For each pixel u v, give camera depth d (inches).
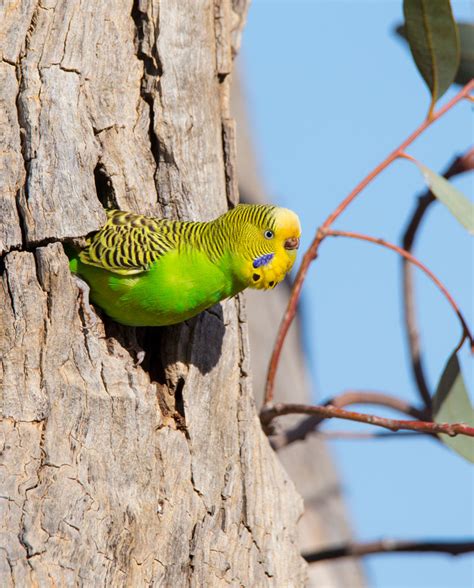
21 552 349.1
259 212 406.0
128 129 422.6
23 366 368.8
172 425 409.7
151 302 410.0
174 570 392.5
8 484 353.7
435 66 436.1
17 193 380.2
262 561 423.2
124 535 376.5
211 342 425.4
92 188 393.4
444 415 446.6
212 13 453.1
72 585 359.3
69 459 369.4
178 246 407.2
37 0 398.9
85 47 407.5
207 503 409.1
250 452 429.1
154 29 428.5
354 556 544.7
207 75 445.4
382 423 410.0
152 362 429.7
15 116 385.7
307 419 502.0
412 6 429.1
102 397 380.2
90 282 411.5
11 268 372.5
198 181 436.8
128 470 382.6
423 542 539.8
